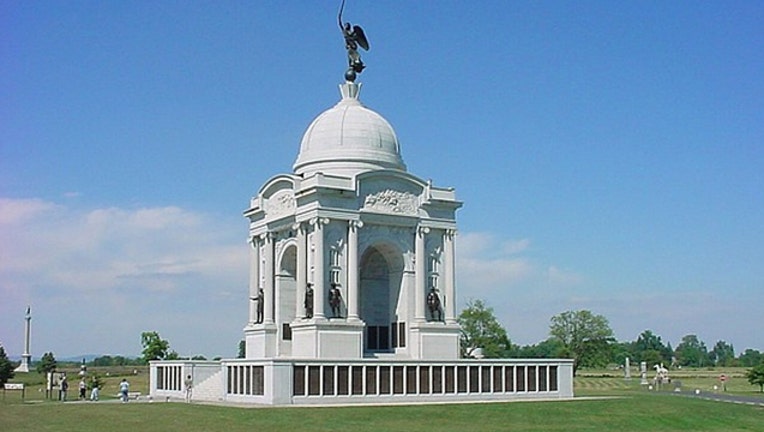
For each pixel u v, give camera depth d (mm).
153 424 79812
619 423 91125
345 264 121875
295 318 123812
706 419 98812
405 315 127500
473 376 115875
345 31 140125
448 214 131125
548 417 92250
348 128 132250
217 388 116562
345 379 105875
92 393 126500
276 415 86625
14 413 90938
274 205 131750
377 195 125500
